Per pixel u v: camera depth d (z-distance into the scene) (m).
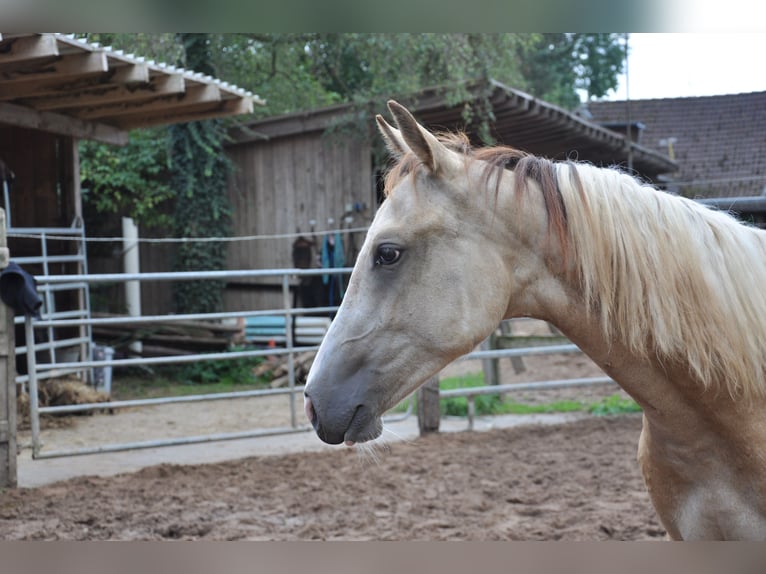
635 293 1.75
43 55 5.55
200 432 6.66
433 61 10.86
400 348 1.80
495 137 11.38
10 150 8.34
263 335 10.60
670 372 1.78
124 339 9.92
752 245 1.87
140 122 8.53
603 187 1.81
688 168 15.37
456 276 1.79
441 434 6.27
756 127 16.27
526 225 1.82
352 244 10.55
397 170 1.90
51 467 5.32
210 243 10.77
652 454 1.96
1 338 4.67
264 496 4.55
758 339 1.77
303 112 10.52
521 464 5.22
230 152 11.29
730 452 1.81
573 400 7.84
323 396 1.80
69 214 8.16
